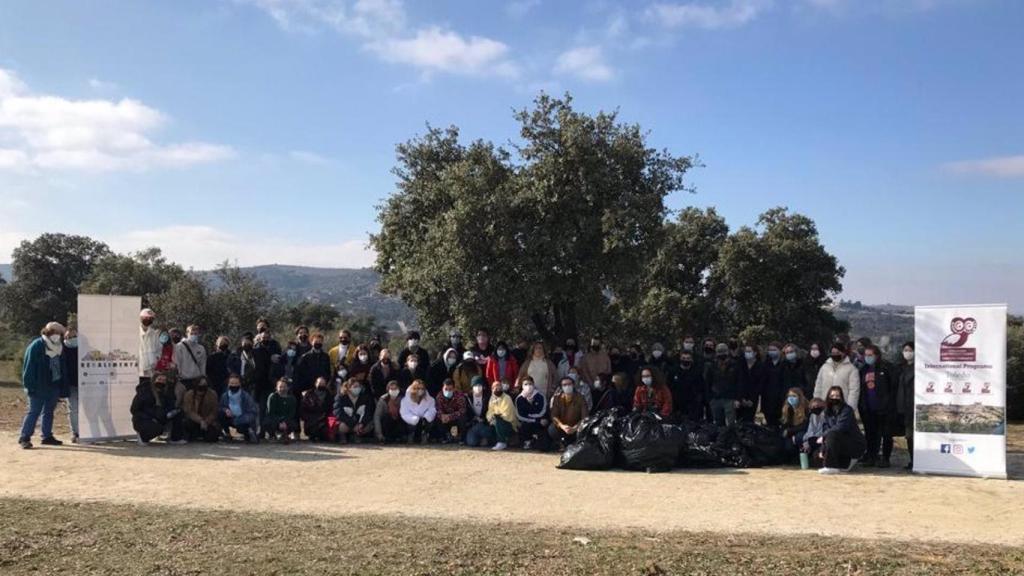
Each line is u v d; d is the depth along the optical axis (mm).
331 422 13961
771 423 13812
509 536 7148
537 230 18062
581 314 19672
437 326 20812
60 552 6395
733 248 44188
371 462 11977
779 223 45500
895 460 13203
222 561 6125
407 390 14203
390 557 6258
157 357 14031
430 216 21078
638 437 11609
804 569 5973
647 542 6957
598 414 12352
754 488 10234
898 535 7562
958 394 11477
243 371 14562
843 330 45875
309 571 5848
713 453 12070
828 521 8219
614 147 18500
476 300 18047
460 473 11148
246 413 13781
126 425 13828
